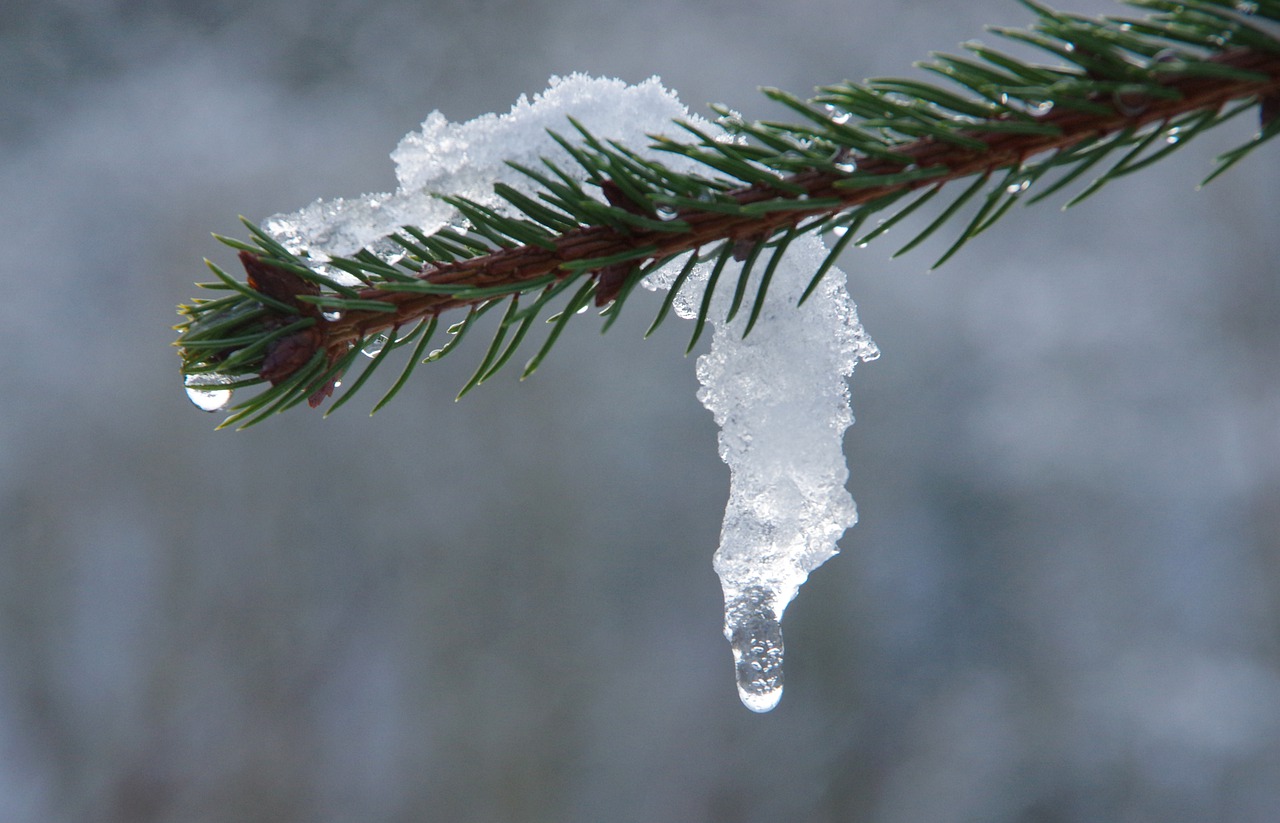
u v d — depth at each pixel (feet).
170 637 12.33
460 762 12.03
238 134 15.11
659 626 13.00
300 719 12.20
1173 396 13.53
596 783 11.95
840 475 2.23
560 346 13.62
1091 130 2.13
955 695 12.29
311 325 2.16
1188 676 11.64
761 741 12.11
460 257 2.18
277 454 13.11
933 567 13.23
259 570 12.76
